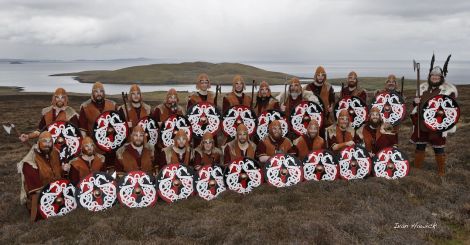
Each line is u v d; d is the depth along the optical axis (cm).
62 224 934
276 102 1395
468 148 1596
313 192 1077
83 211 992
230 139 1314
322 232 829
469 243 840
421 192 1100
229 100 1391
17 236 919
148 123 1257
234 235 828
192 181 1080
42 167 1040
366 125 1227
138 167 1127
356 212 947
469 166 1355
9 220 1055
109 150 1177
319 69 1417
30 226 966
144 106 1303
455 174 1238
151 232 891
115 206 1014
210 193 1092
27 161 1028
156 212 973
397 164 1188
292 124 1313
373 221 899
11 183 1502
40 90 17900
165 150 1145
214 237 851
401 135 2366
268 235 827
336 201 1013
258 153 1195
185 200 1054
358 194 1052
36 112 5691
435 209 998
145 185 1043
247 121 1313
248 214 938
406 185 1130
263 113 1317
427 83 1252
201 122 1295
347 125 1217
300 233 830
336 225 872
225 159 1186
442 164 1240
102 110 1247
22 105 7019
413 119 1286
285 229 851
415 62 1249
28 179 1020
